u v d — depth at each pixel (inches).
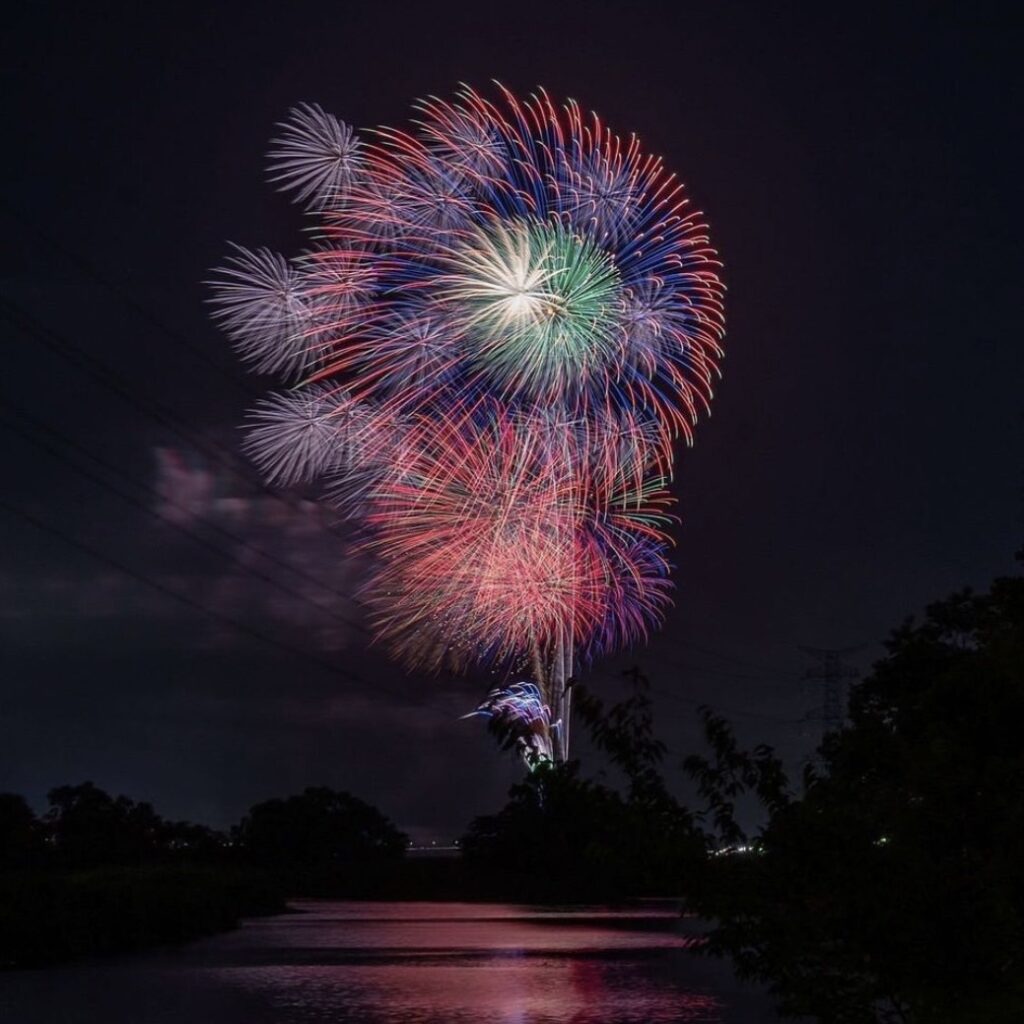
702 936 501.0
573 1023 1190.9
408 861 4500.5
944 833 453.4
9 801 3848.4
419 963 1825.8
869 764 524.7
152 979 1603.1
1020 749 542.9
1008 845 444.1
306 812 5172.2
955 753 493.4
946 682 566.3
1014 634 591.5
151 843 4217.5
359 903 3981.3
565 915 3245.6
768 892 461.1
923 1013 427.8
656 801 478.0
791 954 452.8
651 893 487.2
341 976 1644.9
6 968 1748.3
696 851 464.4
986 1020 406.3
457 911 3444.9
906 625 1199.6
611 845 472.4
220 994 1423.5
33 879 1911.9
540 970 1718.8
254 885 3267.7
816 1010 452.4
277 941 2305.6
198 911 2374.5
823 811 455.8
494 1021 1209.4
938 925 424.2
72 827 4035.4
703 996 1409.9
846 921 435.5
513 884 4057.6
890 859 436.5
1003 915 426.0
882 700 1181.1
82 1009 1299.2
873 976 453.4
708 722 492.4
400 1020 1226.0
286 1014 1261.1
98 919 1987.0
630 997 1402.6
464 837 4163.4
